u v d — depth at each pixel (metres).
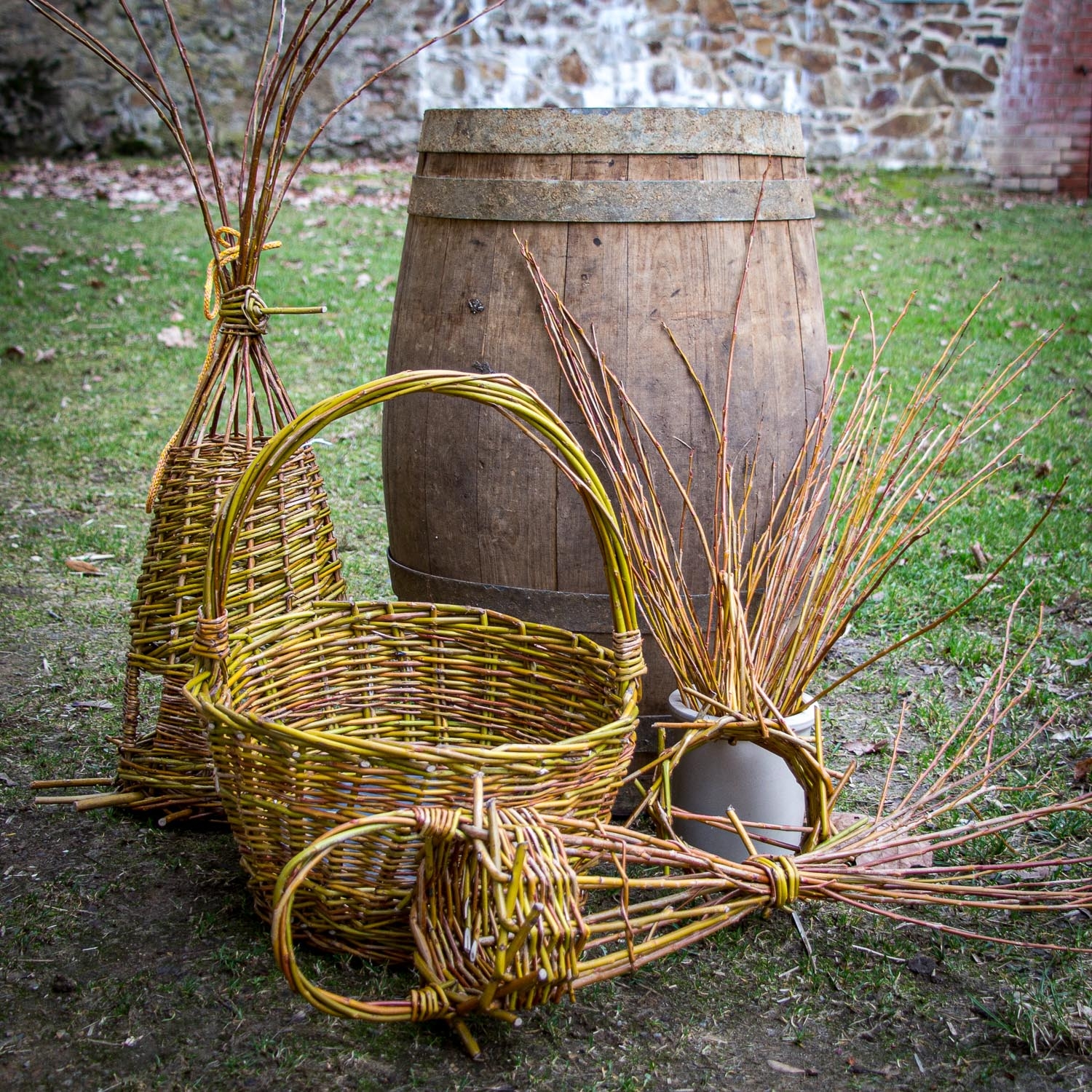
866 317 6.85
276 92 2.30
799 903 2.28
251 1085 1.81
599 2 10.81
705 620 2.52
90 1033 1.91
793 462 2.52
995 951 2.16
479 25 10.95
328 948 2.06
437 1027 1.94
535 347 2.38
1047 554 3.97
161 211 9.26
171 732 2.47
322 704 2.35
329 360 6.20
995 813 2.61
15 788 2.62
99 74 10.93
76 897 2.25
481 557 2.48
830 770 2.56
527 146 2.33
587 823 1.89
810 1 10.85
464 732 2.40
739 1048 1.92
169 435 5.19
